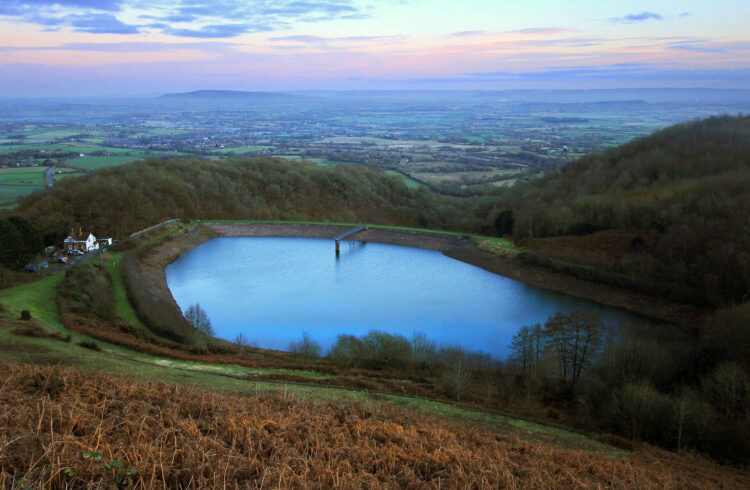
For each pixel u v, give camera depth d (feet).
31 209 304.71
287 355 165.37
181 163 466.29
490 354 173.58
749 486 89.04
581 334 155.43
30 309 164.25
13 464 40.81
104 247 275.39
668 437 110.73
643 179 352.28
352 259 335.26
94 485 40.04
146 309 198.29
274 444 55.16
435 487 51.31
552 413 124.77
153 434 53.72
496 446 75.41
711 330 163.53
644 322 216.54
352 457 56.29
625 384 129.70
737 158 334.44
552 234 317.42
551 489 57.72
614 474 71.15
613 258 264.72
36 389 63.36
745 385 118.62
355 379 134.31
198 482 44.19
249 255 340.80
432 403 119.96
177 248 336.49
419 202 480.23
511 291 266.77
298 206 462.19
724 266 212.23
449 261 330.95
